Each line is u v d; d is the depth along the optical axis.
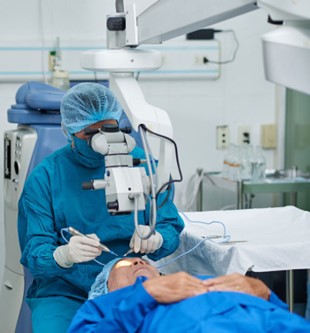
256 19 4.20
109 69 2.18
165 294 1.79
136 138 2.87
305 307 3.81
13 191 3.08
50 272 2.25
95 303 1.97
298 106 4.17
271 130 4.30
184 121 4.20
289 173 4.00
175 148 2.01
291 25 1.29
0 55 3.86
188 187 4.25
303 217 2.92
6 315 3.14
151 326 1.73
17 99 3.22
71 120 2.33
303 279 3.80
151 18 2.04
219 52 4.15
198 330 1.65
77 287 2.43
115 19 2.26
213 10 1.58
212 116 4.23
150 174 1.95
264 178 3.89
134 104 2.06
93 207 2.42
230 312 1.72
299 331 1.66
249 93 4.27
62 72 3.85
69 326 2.03
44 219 2.39
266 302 1.80
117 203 1.98
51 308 2.33
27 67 3.89
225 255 2.36
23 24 3.92
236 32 4.19
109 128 2.10
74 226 2.40
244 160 3.94
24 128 3.12
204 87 4.20
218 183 3.95
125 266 2.22
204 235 2.63
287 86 1.26
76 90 2.33
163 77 4.11
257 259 2.35
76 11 3.97
